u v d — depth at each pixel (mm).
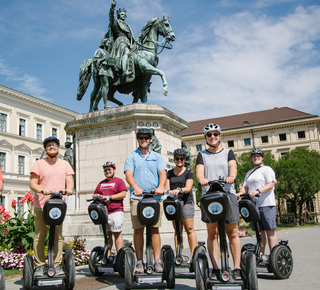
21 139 38594
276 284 4371
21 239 7406
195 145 53562
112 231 5273
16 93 38438
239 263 3895
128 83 11531
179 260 4773
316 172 35719
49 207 4027
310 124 49312
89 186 9602
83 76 11461
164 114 9508
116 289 4359
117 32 11344
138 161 4527
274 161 38094
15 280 5379
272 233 5094
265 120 52656
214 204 3471
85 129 9992
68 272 4176
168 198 4355
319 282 4387
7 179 36094
